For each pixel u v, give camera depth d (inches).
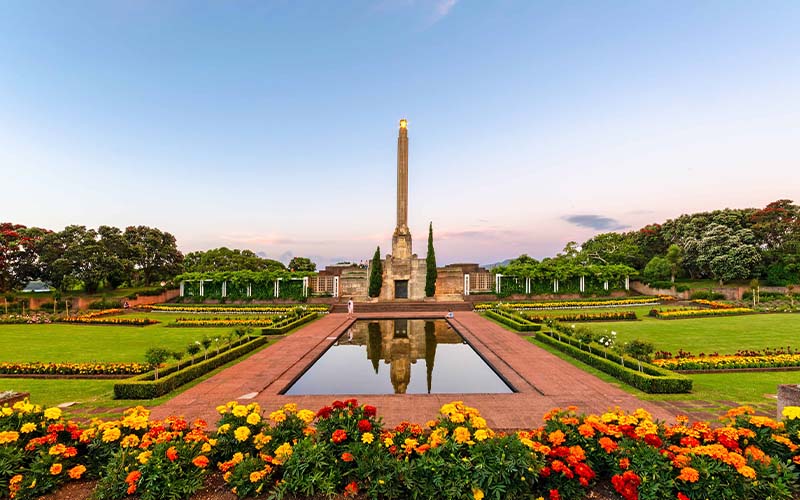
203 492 252.8
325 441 266.4
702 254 2202.3
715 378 569.6
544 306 1683.1
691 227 2400.3
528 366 657.6
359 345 938.1
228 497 248.4
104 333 1071.6
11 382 580.1
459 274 2181.3
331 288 2162.9
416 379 632.4
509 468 225.8
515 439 241.6
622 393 511.5
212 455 273.7
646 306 1744.6
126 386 508.1
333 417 279.0
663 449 243.3
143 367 613.9
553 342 820.6
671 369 599.8
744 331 984.9
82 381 585.3
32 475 253.1
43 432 283.7
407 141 2137.1
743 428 262.7
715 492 218.5
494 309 1510.8
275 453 257.4
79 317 1364.4
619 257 2723.9
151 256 2632.9
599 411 447.5
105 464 273.3
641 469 229.8
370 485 245.4
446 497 231.1
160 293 2171.5
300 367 674.8
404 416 434.6
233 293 2096.5
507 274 2071.9
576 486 236.1
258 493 246.2
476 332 1034.1
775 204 2188.7
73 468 265.0
